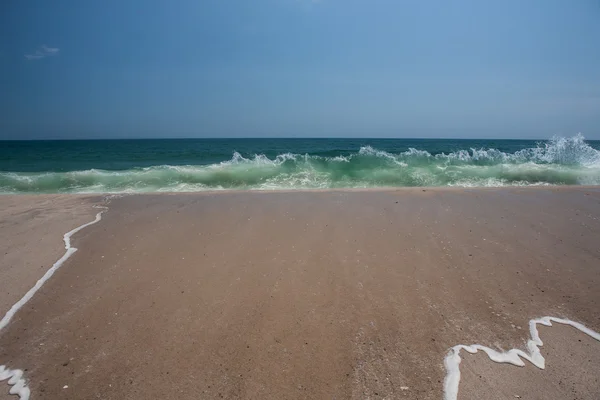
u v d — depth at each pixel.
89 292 4.09
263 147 37.69
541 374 2.89
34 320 3.59
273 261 4.83
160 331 3.42
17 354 3.14
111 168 17.55
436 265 4.70
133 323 3.54
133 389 2.76
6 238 5.65
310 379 2.85
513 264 4.73
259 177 11.88
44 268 4.64
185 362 3.03
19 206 7.60
